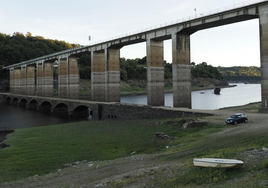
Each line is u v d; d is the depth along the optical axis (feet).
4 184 66.74
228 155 55.57
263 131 85.92
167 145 92.32
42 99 340.80
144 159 75.61
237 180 41.91
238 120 108.58
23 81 490.08
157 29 211.61
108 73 270.26
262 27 145.69
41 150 103.04
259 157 51.19
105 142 110.52
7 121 236.84
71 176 67.26
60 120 240.94
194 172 49.73
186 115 155.33
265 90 142.82
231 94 509.35
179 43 198.29
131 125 151.84
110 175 63.46
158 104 227.20
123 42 248.11
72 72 341.21
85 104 249.34
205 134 97.14
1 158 94.48
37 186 62.03
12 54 638.94
